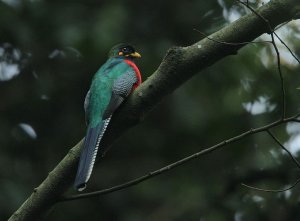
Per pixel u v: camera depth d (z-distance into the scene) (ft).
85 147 22.13
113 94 24.13
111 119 23.02
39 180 45.44
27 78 47.32
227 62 42.60
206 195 41.37
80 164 21.34
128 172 45.24
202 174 43.57
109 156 46.29
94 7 45.60
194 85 43.60
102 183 45.21
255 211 39.06
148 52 43.65
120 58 32.30
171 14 46.26
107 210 44.86
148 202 43.68
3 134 45.68
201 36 45.55
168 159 45.09
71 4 45.47
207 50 21.24
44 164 46.03
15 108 47.09
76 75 46.78
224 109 43.11
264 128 21.22
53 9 45.16
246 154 42.16
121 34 42.86
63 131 46.73
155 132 45.73
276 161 40.01
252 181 40.57
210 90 43.65
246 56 41.81
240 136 21.04
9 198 41.14
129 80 26.30
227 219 39.78
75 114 47.01
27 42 44.57
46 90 46.73
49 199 21.26
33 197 21.31
